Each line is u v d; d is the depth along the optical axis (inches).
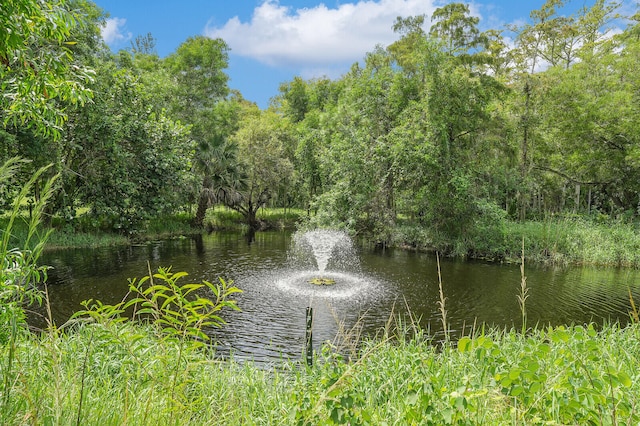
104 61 695.7
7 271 97.3
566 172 882.1
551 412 71.2
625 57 767.1
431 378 78.7
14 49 135.9
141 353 116.4
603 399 68.6
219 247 695.7
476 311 366.0
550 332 94.3
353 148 788.6
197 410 104.1
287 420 98.5
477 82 725.9
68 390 79.9
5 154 457.1
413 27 1032.8
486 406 82.0
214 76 1236.5
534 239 654.5
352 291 423.5
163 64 1242.6
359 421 70.6
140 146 666.8
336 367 103.3
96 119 603.8
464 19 866.8
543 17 1004.6
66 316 313.7
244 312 346.6
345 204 788.0
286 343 280.8
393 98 824.3
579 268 576.4
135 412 80.9
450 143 724.7
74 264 510.9
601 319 350.3
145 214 665.0
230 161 944.3
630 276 525.7
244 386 145.9
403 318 341.4
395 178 743.1
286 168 1066.7
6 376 66.2
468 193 693.3
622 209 858.8
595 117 739.4
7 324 99.0
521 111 813.2
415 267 563.8
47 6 149.8
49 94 165.9
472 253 675.4
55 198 622.8
